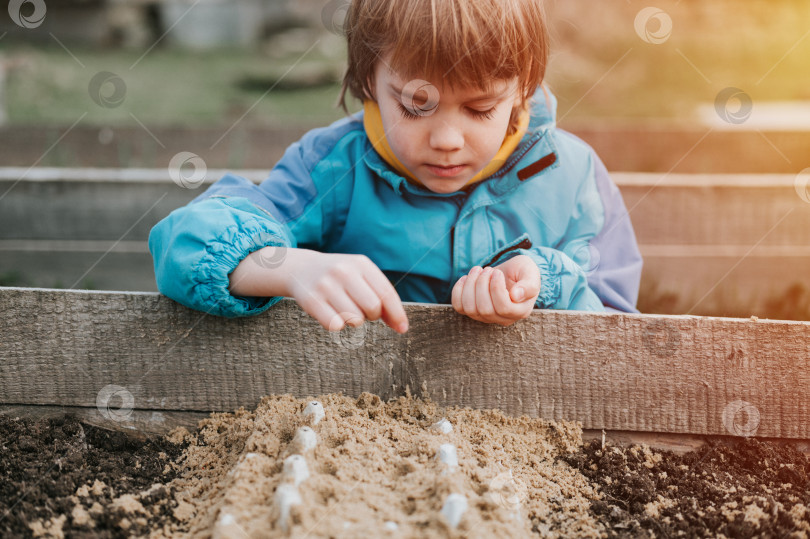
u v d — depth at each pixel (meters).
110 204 2.45
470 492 0.95
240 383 1.22
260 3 9.80
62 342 1.21
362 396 1.20
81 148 3.30
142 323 1.21
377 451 1.04
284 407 1.16
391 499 0.94
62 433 1.18
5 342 1.21
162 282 1.19
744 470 1.17
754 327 1.18
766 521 1.04
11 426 1.18
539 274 1.27
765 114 4.87
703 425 1.21
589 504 1.07
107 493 1.04
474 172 1.40
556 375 1.20
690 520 1.05
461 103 1.29
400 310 1.09
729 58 7.71
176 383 1.22
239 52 8.84
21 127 3.27
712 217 2.39
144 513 1.00
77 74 6.85
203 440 1.18
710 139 3.24
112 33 9.05
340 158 1.63
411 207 1.62
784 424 1.20
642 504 1.07
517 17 1.31
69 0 8.74
